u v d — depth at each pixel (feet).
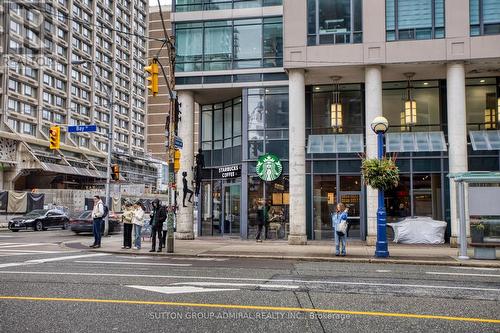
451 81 72.64
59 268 42.91
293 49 76.33
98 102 313.12
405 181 79.05
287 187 82.69
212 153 96.48
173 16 88.33
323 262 52.85
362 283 35.65
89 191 165.37
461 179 54.75
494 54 71.10
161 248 61.36
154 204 61.72
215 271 42.16
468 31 72.02
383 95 84.43
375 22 74.69
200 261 51.80
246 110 84.94
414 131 82.17
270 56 84.58
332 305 27.04
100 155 299.17
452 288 33.58
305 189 78.84
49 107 256.93
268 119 84.38
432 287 33.96
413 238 74.84
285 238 81.92
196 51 87.20
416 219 75.97
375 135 73.56
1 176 215.72
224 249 64.08
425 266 49.65
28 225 116.16
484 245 53.21
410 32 74.28
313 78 82.07
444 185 77.71
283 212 82.53
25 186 233.96
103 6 317.63
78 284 33.63
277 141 83.66
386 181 55.57
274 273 41.32
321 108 85.56
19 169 220.84
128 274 39.19
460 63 72.38
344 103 85.15
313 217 80.89
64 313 24.47
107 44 327.06
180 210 84.64
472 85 81.76
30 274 38.63
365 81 75.97
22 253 57.72
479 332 21.39
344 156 80.79
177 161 61.98
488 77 81.15
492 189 53.93
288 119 83.71
